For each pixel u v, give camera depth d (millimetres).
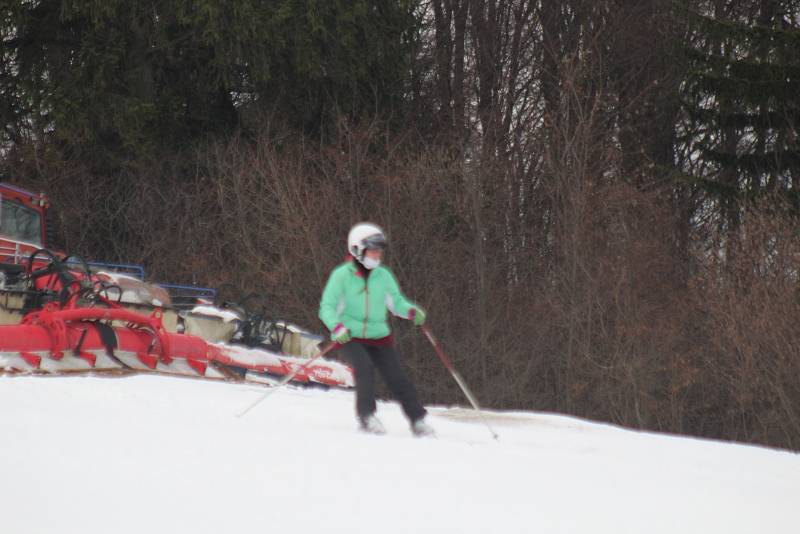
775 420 81250
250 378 47750
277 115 108312
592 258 91562
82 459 17984
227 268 100000
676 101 109688
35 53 99312
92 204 105250
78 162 105125
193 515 14562
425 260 94938
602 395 89125
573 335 88625
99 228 105562
